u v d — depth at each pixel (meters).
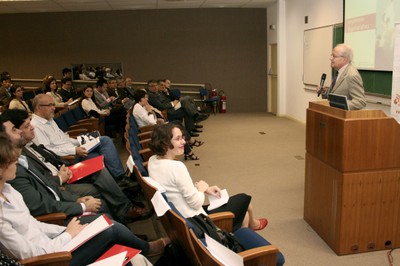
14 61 10.15
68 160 3.28
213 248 1.51
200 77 10.23
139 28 9.98
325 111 2.67
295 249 2.67
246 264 1.65
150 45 10.07
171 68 10.19
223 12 9.90
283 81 9.04
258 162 5.00
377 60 4.62
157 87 6.98
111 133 6.85
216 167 4.84
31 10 9.45
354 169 2.42
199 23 9.96
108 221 1.92
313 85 7.21
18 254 1.58
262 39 10.07
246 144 6.13
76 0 8.02
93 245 1.86
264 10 9.91
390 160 2.44
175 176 2.02
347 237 2.52
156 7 9.56
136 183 3.14
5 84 7.35
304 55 7.62
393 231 2.56
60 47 10.05
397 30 2.55
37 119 3.39
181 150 2.16
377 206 2.50
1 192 1.68
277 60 9.09
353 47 5.24
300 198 3.66
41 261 1.57
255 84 10.30
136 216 3.09
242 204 2.36
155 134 2.14
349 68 2.88
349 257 2.53
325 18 6.51
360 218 2.50
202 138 6.76
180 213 1.93
